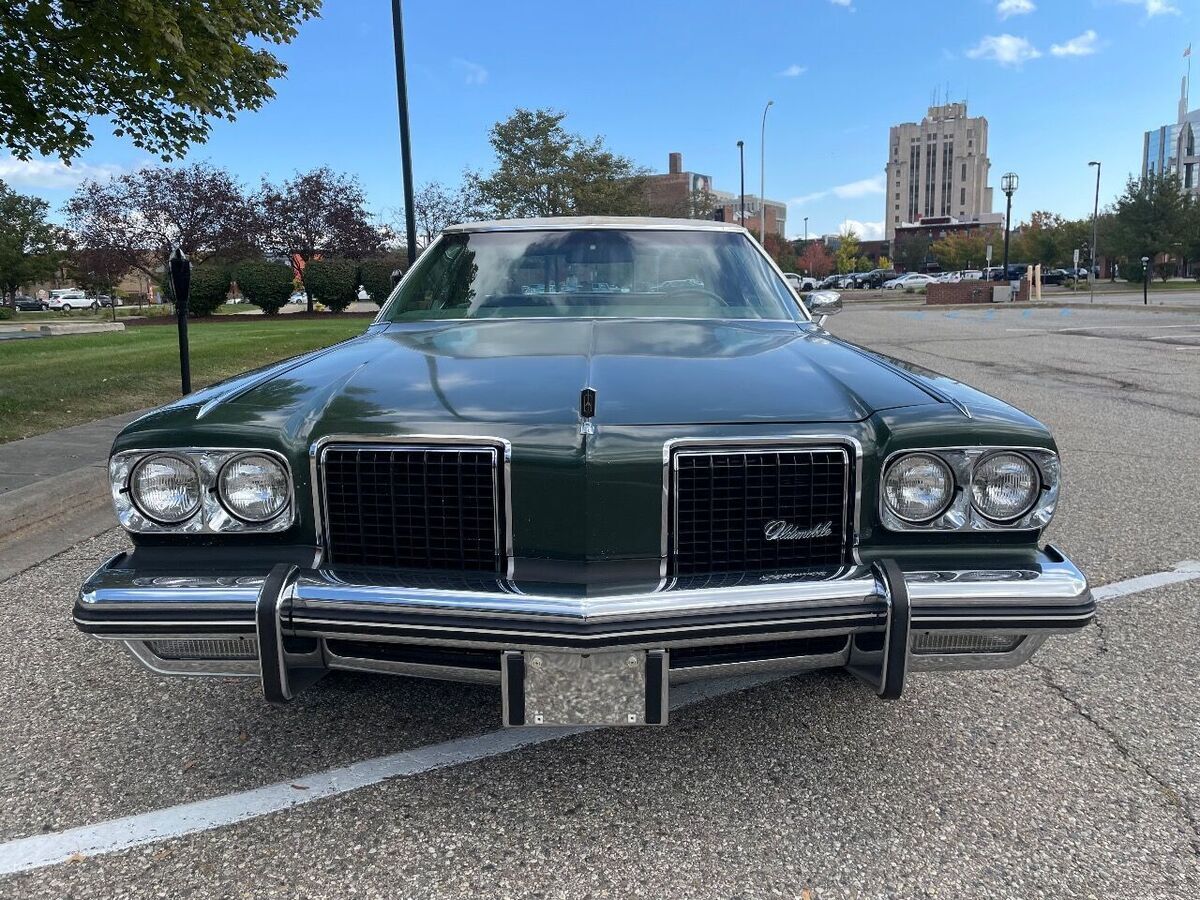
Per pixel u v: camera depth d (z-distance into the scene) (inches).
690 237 143.8
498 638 75.7
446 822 87.1
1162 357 508.4
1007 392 375.9
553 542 81.0
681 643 76.0
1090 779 94.2
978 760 98.0
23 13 284.4
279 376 98.9
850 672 83.7
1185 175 3649.1
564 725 77.6
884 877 78.9
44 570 163.2
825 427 82.7
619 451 79.8
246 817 87.9
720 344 109.9
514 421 81.7
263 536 84.5
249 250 1270.9
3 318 1812.3
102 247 1259.2
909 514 83.0
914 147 5851.4
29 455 235.5
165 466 83.4
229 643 81.4
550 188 1272.1
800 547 83.1
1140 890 77.0
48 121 344.2
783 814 88.2
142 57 291.4
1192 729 104.5
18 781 94.6
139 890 77.5
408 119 475.2
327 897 76.7
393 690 114.9
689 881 78.4
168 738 103.5
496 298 132.2
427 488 81.7
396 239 1400.1
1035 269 1407.5
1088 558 165.3
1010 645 84.0
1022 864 80.5
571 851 82.6
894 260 4239.7
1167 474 231.5
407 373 95.7
